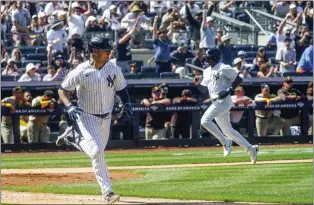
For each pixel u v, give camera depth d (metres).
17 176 25.66
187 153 35.44
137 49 48.69
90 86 19.33
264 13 53.06
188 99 39.09
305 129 40.19
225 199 19.50
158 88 38.94
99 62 19.34
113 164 30.11
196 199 19.70
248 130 39.72
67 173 26.78
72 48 42.75
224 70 28.56
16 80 40.38
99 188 21.95
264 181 23.67
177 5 53.22
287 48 46.41
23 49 45.53
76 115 19.31
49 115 38.47
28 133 38.34
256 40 52.75
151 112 38.94
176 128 39.41
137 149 38.38
